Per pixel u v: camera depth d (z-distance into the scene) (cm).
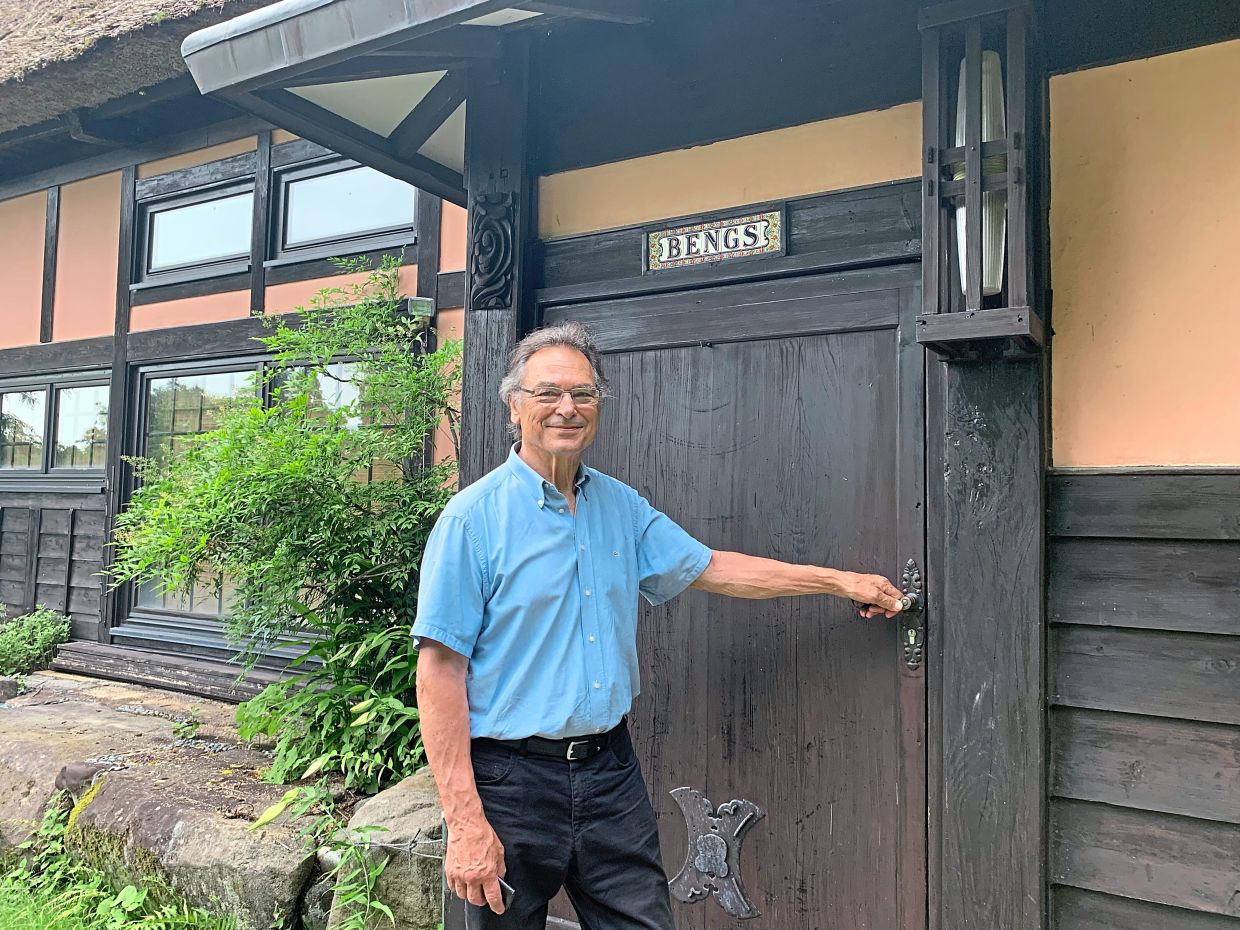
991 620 186
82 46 418
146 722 437
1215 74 178
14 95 464
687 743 227
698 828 223
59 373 613
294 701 354
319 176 510
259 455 353
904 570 200
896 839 199
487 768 168
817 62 220
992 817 184
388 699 330
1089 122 189
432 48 242
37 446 628
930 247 180
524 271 257
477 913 167
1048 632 185
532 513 176
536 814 167
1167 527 175
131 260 578
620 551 186
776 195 224
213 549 365
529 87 259
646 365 239
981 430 189
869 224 211
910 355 204
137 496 418
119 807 316
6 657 553
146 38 405
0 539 636
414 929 257
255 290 519
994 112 182
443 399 391
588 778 171
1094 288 187
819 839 209
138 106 492
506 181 257
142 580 404
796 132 222
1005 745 183
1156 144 183
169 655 531
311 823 297
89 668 553
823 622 212
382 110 283
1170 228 181
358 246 485
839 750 208
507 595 171
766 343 222
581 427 174
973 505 189
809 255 216
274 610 362
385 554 359
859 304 210
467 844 161
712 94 234
